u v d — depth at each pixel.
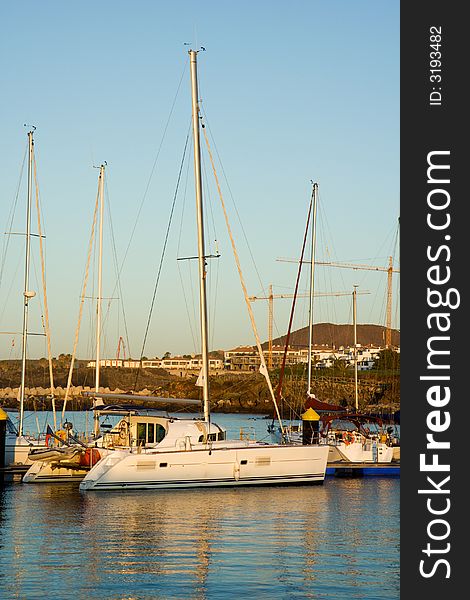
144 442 35.84
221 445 35.38
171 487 33.81
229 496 32.72
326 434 43.84
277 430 49.03
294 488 35.38
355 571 21.48
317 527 26.94
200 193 37.66
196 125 37.97
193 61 38.38
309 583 20.33
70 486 35.47
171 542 24.45
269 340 147.75
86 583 20.11
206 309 36.78
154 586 19.92
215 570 21.39
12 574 20.86
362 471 41.31
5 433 37.50
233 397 142.50
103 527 26.48
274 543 24.50
